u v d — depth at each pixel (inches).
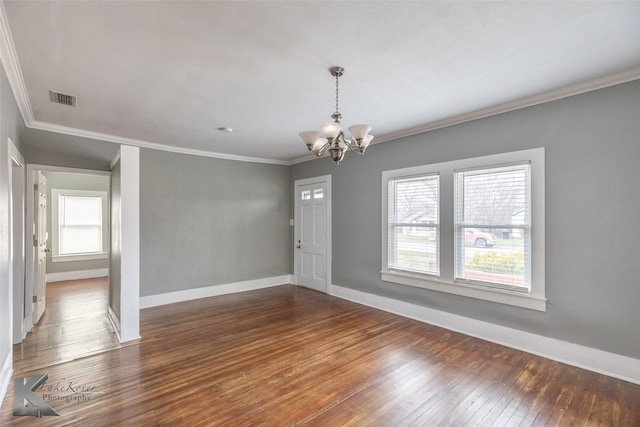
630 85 97.7
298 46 81.5
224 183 212.5
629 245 98.2
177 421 78.9
